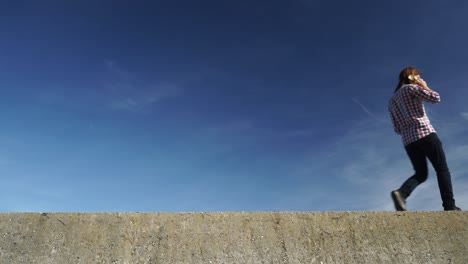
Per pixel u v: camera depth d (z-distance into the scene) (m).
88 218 3.47
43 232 3.38
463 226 3.65
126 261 3.32
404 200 4.29
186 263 3.34
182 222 3.52
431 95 4.30
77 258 3.30
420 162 4.45
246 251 3.42
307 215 3.64
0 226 3.38
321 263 3.41
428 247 3.54
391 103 4.71
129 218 3.50
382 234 3.57
